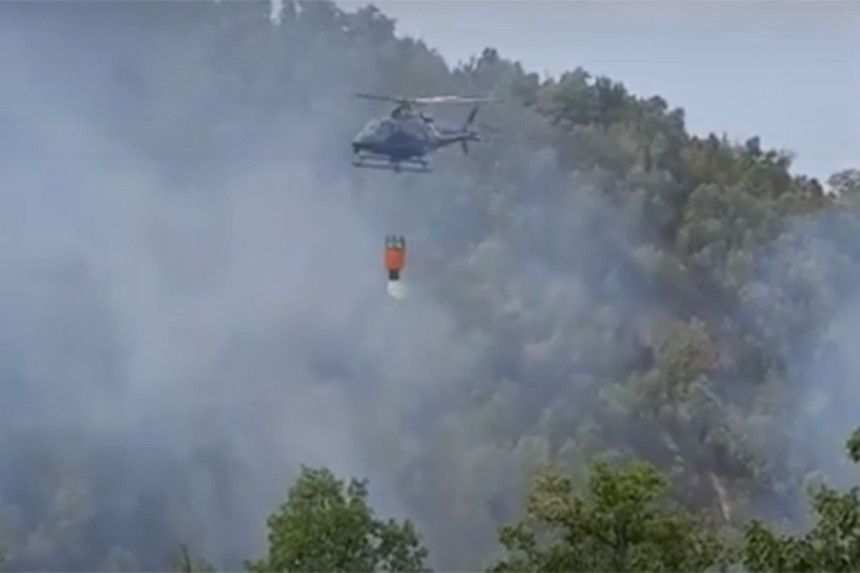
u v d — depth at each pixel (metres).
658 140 194.38
